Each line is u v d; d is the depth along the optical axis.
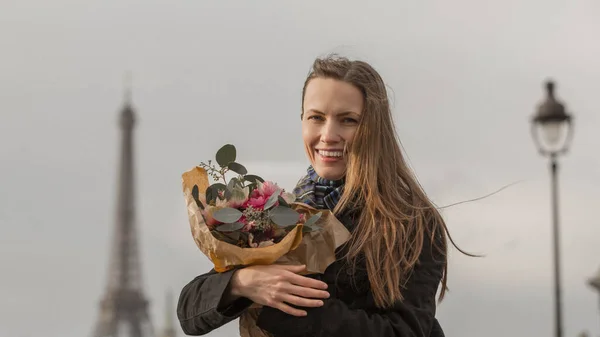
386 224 5.57
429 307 5.59
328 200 5.77
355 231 5.61
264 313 5.39
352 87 5.70
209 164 5.68
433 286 5.64
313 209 5.56
